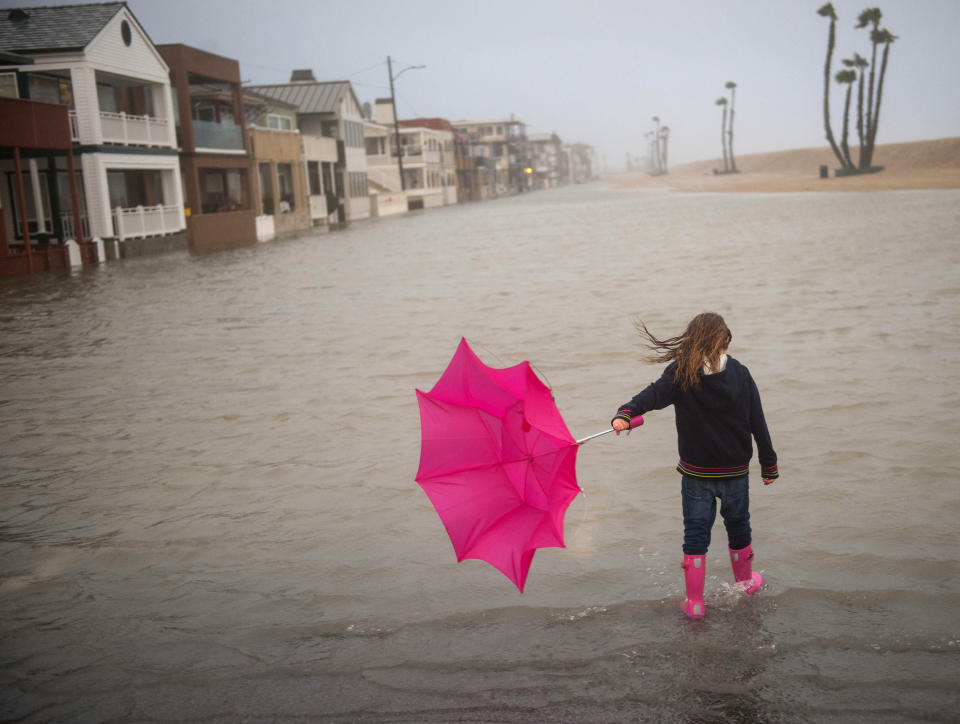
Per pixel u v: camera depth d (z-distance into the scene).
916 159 128.50
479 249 26.53
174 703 3.36
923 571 4.14
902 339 9.41
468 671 3.48
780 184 76.62
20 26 29.75
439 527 5.02
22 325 14.47
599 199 78.44
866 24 80.06
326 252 29.14
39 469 6.49
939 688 3.21
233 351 11.09
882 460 5.68
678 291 14.26
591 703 3.22
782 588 4.04
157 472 6.29
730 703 3.18
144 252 31.98
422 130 88.00
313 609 4.08
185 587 4.39
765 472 4.05
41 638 3.92
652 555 4.50
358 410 7.74
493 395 3.75
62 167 30.56
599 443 6.43
